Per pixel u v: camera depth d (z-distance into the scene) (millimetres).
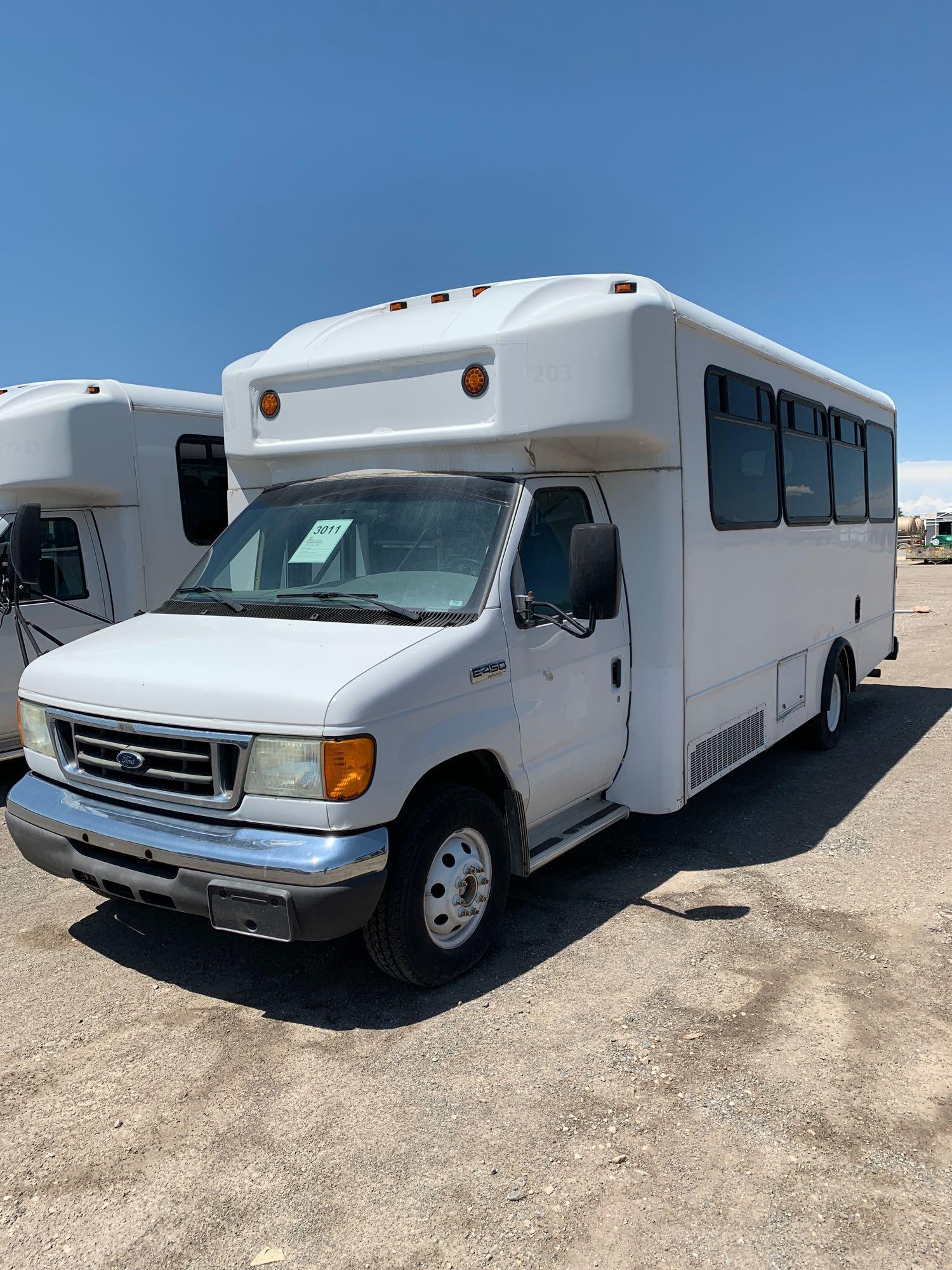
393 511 4809
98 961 4535
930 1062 3629
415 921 3973
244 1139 3227
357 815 3580
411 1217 2861
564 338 4645
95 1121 3336
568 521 5047
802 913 4988
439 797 4094
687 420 5410
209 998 4168
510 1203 2910
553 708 4715
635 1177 3016
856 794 7184
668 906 5086
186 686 3812
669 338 5082
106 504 7863
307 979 4324
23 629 7277
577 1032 3846
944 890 5285
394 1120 3312
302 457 5461
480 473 4848
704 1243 2748
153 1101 3443
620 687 5328
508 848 4508
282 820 3615
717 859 5828
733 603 6164
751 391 6414
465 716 4121
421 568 4551
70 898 5324
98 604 7793
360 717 3580
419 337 4965
